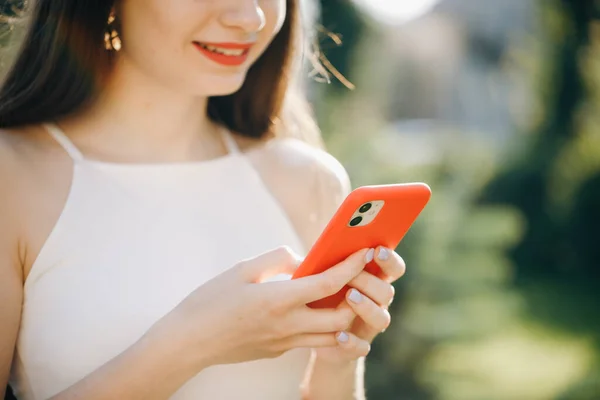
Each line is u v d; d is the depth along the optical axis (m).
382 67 11.05
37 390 1.48
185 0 1.42
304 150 1.88
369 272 1.45
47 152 1.52
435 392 5.99
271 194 1.77
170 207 1.59
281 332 1.35
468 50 29.39
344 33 9.82
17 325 1.45
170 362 1.35
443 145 14.21
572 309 9.53
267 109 1.83
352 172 6.52
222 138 1.79
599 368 7.18
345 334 1.38
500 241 10.06
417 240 6.66
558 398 6.30
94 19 1.50
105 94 1.58
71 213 1.49
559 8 13.10
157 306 1.50
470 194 11.75
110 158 1.58
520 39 14.54
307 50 1.98
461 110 28.97
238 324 1.33
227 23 1.43
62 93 1.54
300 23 1.81
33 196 1.47
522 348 7.55
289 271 1.39
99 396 1.35
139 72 1.57
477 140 16.16
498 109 28.66
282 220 1.72
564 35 13.14
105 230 1.51
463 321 7.34
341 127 7.05
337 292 1.42
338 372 1.63
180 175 1.62
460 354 6.82
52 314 1.46
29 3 1.56
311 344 1.39
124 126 1.60
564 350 7.74
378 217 1.34
